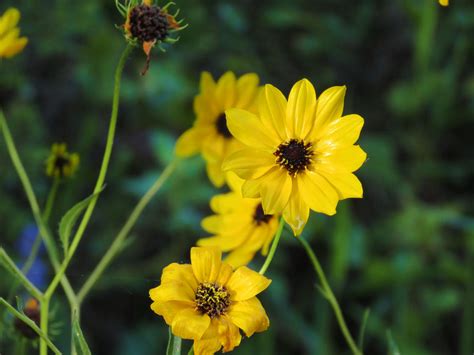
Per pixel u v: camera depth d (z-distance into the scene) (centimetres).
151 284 114
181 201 113
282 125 62
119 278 113
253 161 61
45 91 134
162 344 109
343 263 98
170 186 113
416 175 137
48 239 69
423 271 115
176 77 132
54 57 135
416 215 120
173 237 120
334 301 65
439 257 118
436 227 119
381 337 111
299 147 61
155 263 117
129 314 113
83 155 127
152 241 121
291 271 119
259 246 68
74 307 68
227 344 57
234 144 80
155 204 123
